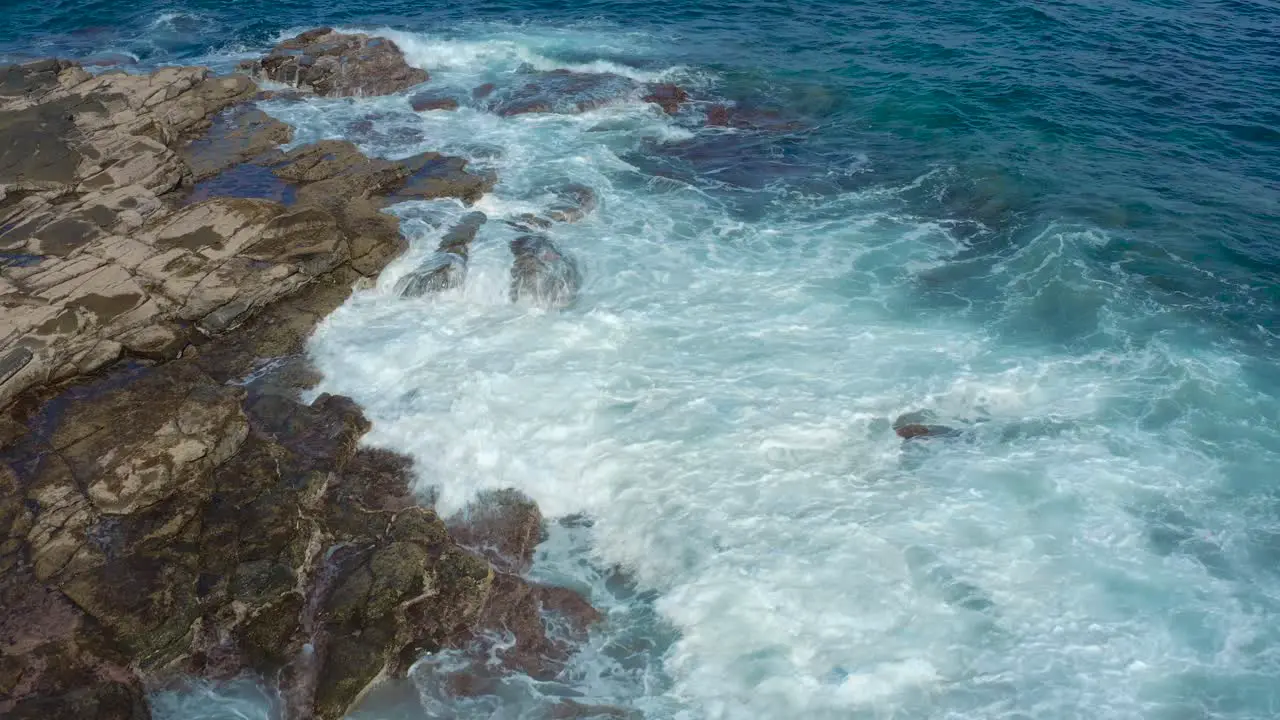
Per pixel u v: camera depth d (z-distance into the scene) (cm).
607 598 1652
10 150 2659
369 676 1474
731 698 1473
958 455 1889
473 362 2142
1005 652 1511
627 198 2825
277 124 3123
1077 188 2816
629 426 1962
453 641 1563
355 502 1789
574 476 1853
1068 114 3244
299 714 1450
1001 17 4053
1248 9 4047
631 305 2344
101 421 1828
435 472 1877
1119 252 2500
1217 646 1506
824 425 1962
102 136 2780
